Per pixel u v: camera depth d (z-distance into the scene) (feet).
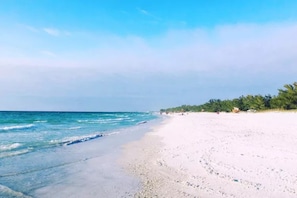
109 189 30.89
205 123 146.61
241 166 39.88
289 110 246.88
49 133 99.81
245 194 28.09
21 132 102.89
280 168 38.55
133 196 28.37
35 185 31.94
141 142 74.38
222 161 43.47
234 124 133.39
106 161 47.09
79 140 75.72
